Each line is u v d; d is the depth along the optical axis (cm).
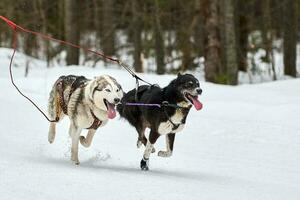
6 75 2484
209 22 2428
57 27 3309
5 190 739
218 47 2434
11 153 1052
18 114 1573
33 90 2042
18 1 2998
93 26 3972
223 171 1025
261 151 1237
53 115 1059
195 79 944
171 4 3072
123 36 4328
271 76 2906
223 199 781
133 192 778
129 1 3133
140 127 1077
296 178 985
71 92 993
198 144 1302
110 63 3194
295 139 1337
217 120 1546
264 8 2931
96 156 1097
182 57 2925
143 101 1017
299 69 3194
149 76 2164
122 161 1075
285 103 1719
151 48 3130
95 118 965
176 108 951
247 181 939
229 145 1295
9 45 3591
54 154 1094
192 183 878
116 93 921
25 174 842
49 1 3319
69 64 2798
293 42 2806
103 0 3231
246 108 1678
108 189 784
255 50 3069
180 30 3012
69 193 747
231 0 2328
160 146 1252
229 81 2302
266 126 1455
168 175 947
